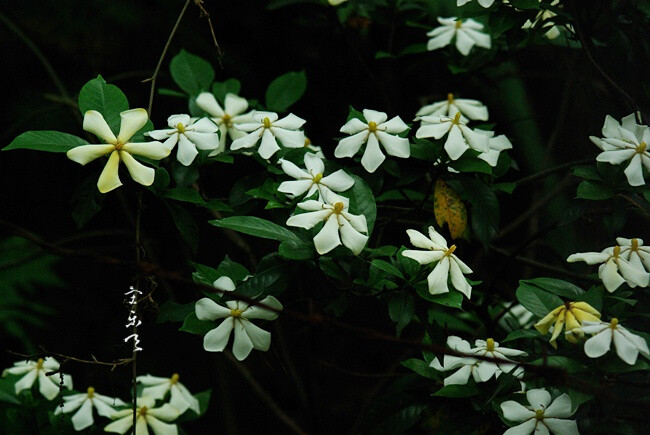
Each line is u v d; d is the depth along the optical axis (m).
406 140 1.88
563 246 2.26
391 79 2.27
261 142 1.91
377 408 1.88
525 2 1.96
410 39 2.20
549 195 2.21
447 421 1.86
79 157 1.82
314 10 2.20
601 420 1.85
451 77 2.19
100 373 2.47
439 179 1.92
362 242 1.81
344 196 1.86
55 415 1.96
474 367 1.83
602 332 1.78
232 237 2.15
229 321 1.83
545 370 1.75
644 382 1.84
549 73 2.29
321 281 1.99
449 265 1.83
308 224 1.81
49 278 2.53
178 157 1.87
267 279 1.84
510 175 2.39
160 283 2.10
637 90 2.01
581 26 2.01
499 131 2.43
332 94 2.29
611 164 1.88
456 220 1.91
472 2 2.00
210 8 2.41
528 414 1.79
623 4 2.02
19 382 1.98
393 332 2.06
